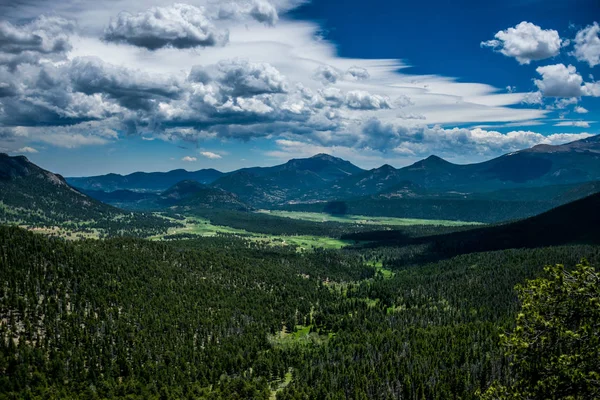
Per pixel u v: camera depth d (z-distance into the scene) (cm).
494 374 19462
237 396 19700
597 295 5209
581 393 5006
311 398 19462
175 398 19200
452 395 19325
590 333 5062
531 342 5506
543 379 5350
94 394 18862
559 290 5481
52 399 18225
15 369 19562
